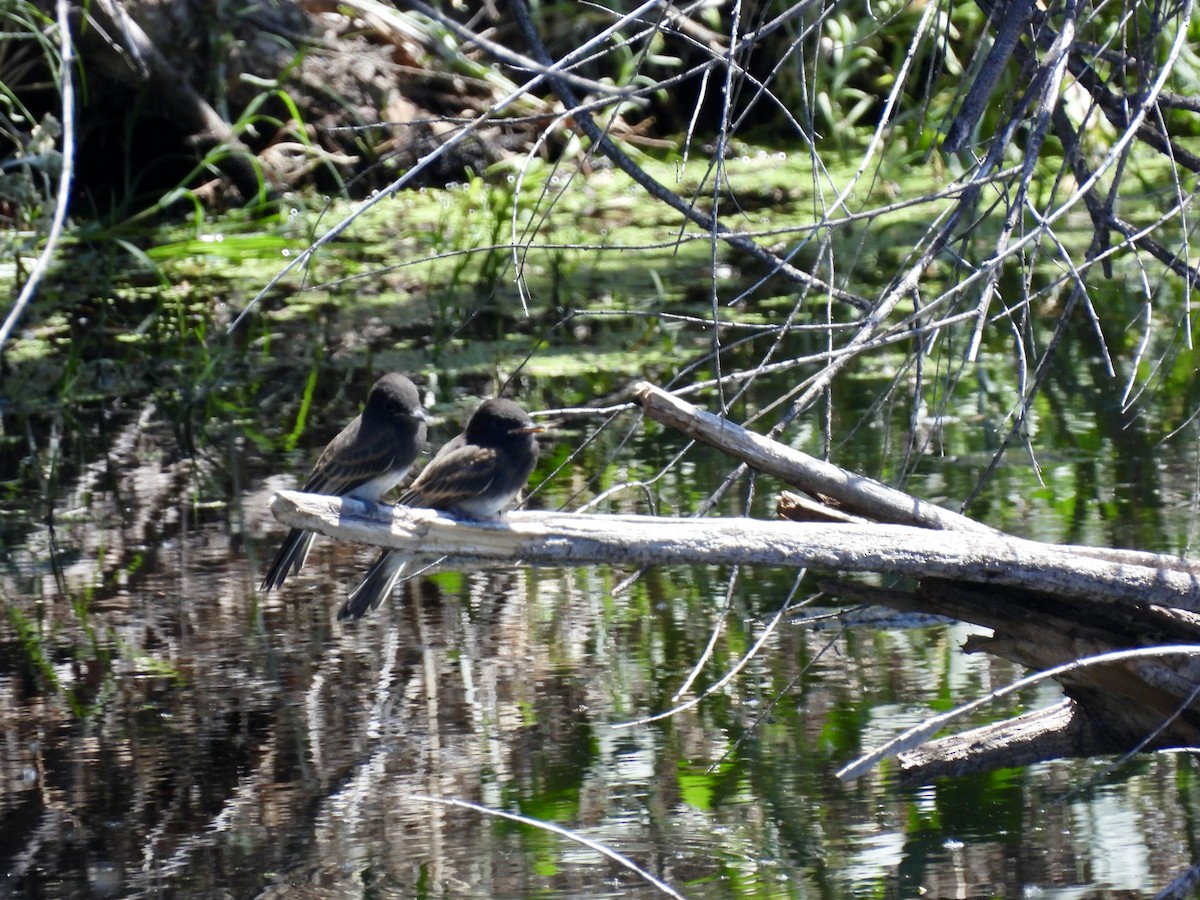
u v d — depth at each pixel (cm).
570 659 1017
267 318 1942
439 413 1523
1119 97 882
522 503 927
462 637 1058
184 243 2200
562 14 2280
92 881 760
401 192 2331
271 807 822
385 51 2397
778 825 795
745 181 2319
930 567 738
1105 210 832
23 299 478
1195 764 842
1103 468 1328
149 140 2353
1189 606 763
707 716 924
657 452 1430
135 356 1795
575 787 843
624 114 2447
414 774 860
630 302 1939
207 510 1324
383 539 700
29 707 958
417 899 730
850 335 1736
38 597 1141
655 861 760
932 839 773
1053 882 728
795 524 738
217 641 1056
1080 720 860
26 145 2180
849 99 2450
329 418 1561
